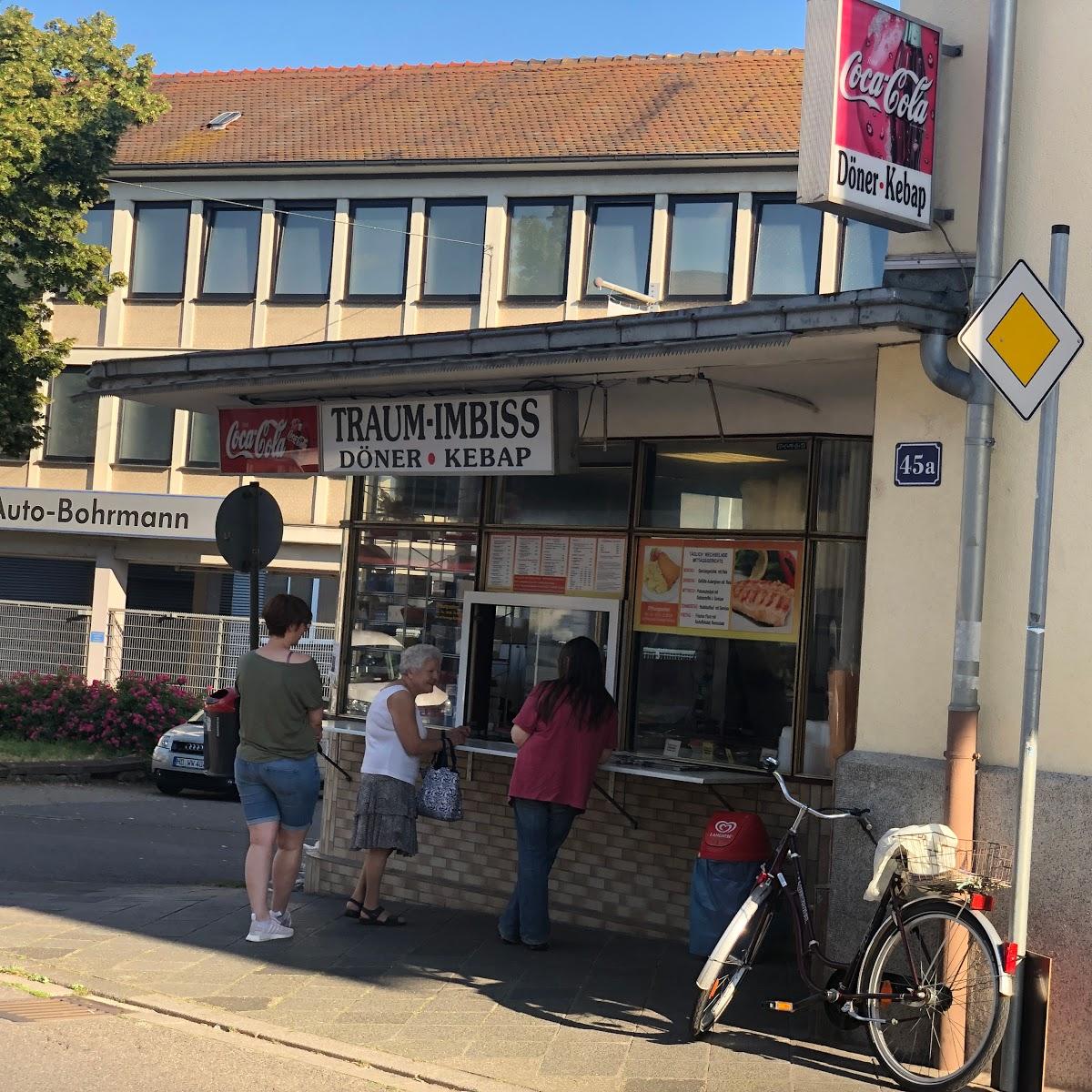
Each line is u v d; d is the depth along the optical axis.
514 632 9.72
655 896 8.74
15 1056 5.87
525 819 8.27
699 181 26.97
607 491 9.36
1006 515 6.33
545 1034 6.61
